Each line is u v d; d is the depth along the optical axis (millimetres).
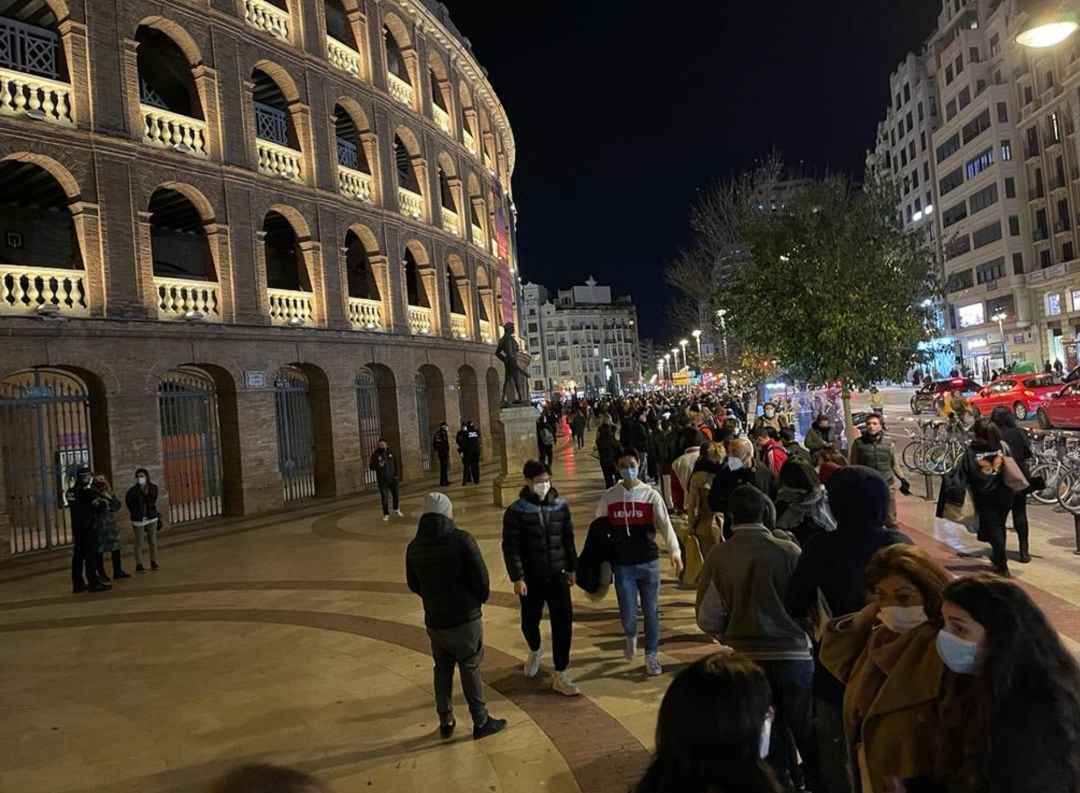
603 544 6746
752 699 2023
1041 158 56469
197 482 21047
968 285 65000
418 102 28562
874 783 2643
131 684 7453
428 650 7965
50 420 18047
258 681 7301
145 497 13328
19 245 19750
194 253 24141
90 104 16922
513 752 5457
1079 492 11961
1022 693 2203
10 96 15852
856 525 3854
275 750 5727
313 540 15148
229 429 19438
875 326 13398
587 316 158375
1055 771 2119
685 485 9711
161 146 18281
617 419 37938
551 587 6480
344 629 8891
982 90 61312
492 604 9539
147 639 9039
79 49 16859
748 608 4336
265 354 20188
